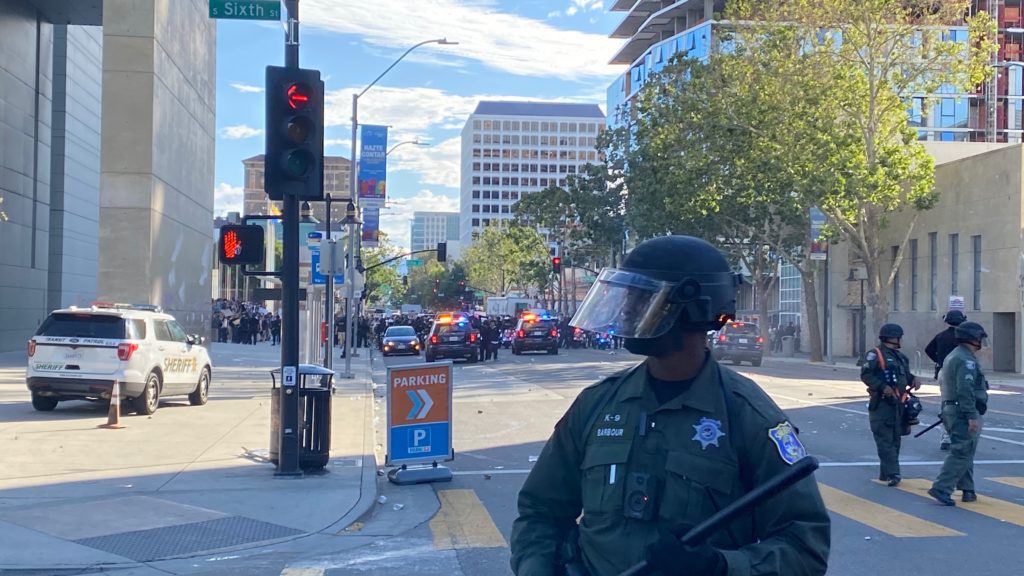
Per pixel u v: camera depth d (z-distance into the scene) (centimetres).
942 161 5184
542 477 325
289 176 1194
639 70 9531
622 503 288
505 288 12331
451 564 851
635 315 299
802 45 3816
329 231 2614
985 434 1753
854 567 822
